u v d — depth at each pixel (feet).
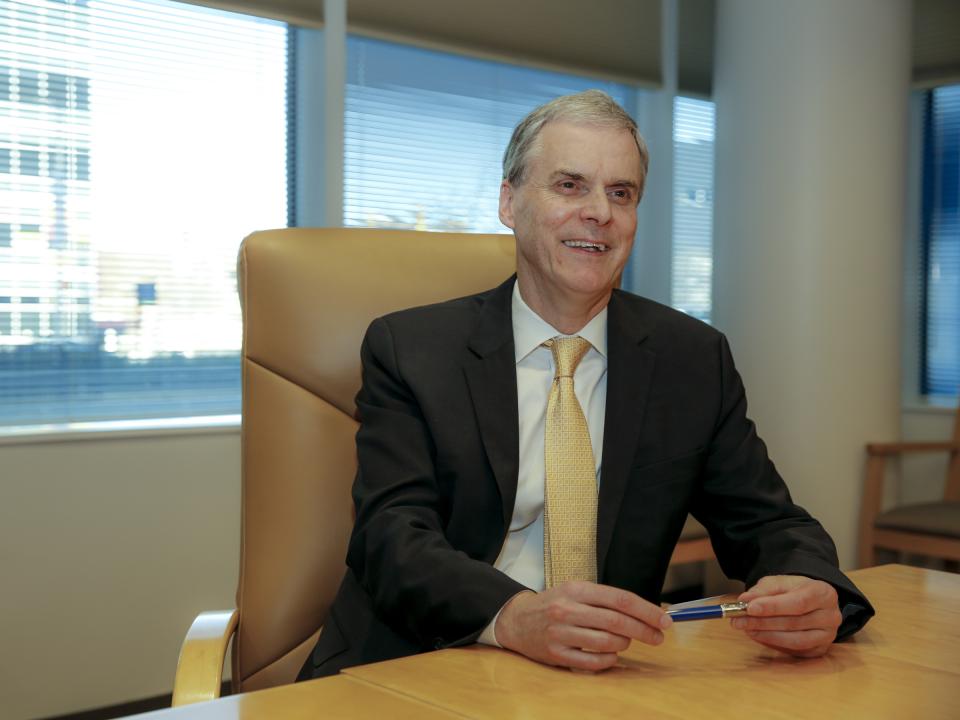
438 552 3.27
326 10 10.63
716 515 4.11
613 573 3.85
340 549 4.33
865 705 2.42
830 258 10.79
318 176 10.78
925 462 13.70
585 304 4.00
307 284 4.43
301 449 4.33
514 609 2.93
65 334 9.64
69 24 9.57
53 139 9.53
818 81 10.73
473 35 11.91
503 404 3.91
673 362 4.09
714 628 3.23
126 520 9.14
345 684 2.58
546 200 3.89
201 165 10.43
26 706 8.66
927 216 14.33
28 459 8.63
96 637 9.00
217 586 9.70
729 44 11.42
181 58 10.26
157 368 10.21
